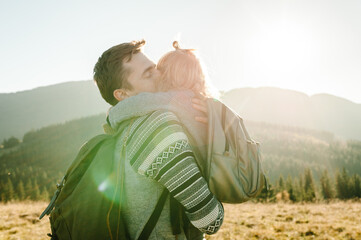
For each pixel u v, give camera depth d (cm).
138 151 115
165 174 109
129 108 125
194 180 110
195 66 153
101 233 113
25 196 5862
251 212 1175
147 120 119
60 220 121
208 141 125
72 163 140
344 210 1192
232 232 786
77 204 118
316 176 12538
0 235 745
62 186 145
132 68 149
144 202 119
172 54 156
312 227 849
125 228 121
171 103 129
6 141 15488
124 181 121
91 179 121
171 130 114
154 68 156
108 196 119
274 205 1520
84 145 142
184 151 112
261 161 135
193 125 129
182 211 124
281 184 6056
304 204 1620
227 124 132
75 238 114
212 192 123
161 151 111
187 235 126
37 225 870
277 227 856
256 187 126
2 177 9419
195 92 146
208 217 111
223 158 122
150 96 127
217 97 162
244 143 129
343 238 721
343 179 6481
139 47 155
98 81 158
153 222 118
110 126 151
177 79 149
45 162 12631
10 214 1036
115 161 125
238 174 124
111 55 150
